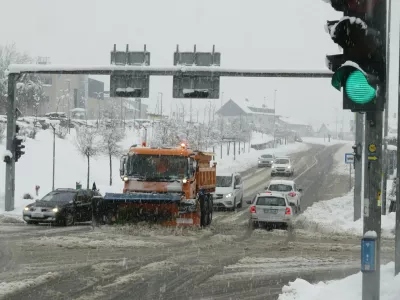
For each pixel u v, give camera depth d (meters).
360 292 19.19
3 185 63.47
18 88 129.38
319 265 28.70
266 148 195.38
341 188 88.75
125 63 50.09
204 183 47.03
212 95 48.94
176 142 106.56
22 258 28.19
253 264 28.61
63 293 21.02
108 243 33.97
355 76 12.76
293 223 49.66
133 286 22.72
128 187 43.28
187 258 29.91
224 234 41.50
